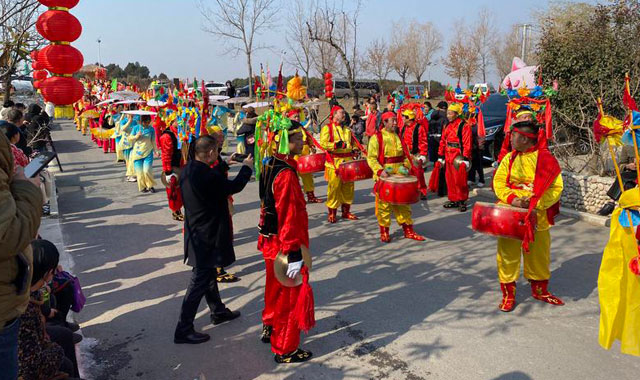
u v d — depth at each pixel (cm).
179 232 805
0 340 223
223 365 414
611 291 370
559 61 1078
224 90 3631
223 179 434
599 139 397
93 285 589
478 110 909
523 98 546
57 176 1345
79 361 420
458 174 895
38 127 1116
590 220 806
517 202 482
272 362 417
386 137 719
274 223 414
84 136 2427
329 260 663
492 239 739
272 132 400
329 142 834
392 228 813
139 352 436
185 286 582
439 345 439
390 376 393
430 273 610
